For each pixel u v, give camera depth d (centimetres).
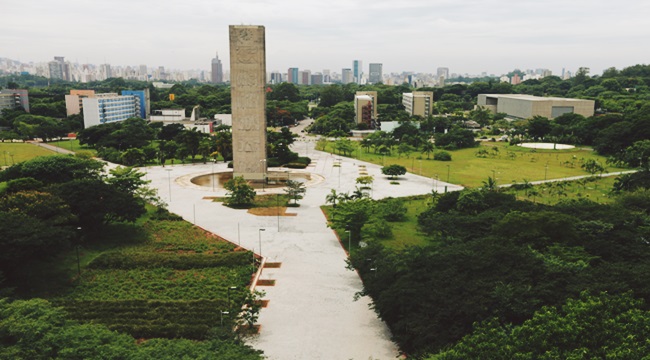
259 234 9706
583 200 10125
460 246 6700
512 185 13338
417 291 5562
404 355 5500
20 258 6775
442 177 15400
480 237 7994
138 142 19850
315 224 10500
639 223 8194
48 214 8069
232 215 11094
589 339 3981
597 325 4103
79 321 6041
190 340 5306
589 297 4725
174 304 6544
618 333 3991
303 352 5619
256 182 14250
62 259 8088
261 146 13988
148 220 10450
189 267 7994
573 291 5197
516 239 7256
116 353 4344
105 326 5416
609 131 19212
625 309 4547
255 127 13862
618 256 6881
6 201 8269
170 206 11731
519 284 5397
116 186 10700
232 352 4600
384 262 6731
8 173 11838
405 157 19250
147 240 9225
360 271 7394
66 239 7544
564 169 16525
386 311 5747
